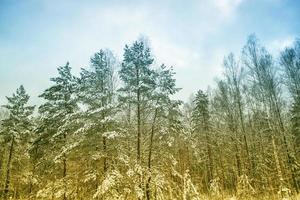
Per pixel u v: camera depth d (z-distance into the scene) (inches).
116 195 733.3
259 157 1202.0
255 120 1337.4
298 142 1262.3
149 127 856.3
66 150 811.4
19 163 1310.3
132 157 832.9
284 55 1172.5
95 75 893.2
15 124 1299.2
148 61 879.1
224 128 1430.9
